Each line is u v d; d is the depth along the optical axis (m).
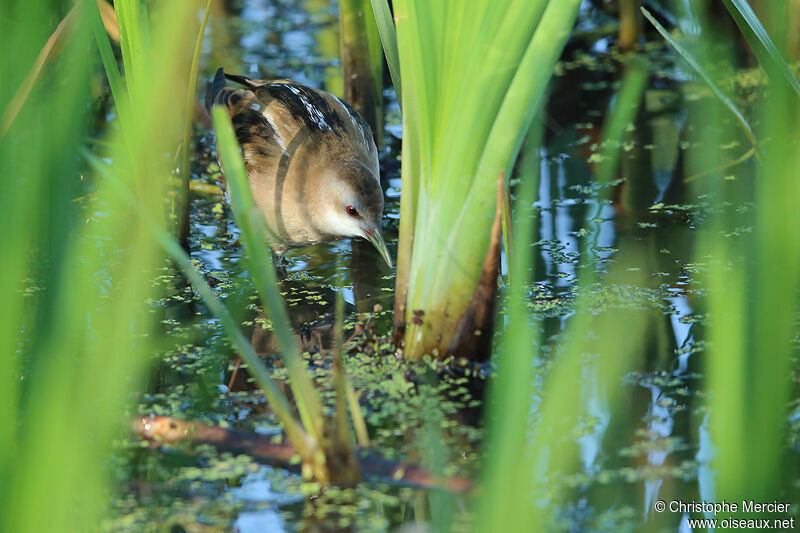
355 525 5.62
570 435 6.47
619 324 8.02
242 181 5.08
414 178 7.15
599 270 9.28
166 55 3.79
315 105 10.62
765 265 3.79
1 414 3.46
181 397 7.22
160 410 6.97
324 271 9.98
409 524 5.62
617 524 5.54
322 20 16.25
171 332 8.41
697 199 10.81
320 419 5.92
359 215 9.79
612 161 6.04
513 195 11.01
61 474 3.52
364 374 7.46
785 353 3.95
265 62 14.57
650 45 15.13
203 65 14.39
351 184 9.75
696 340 7.92
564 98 13.55
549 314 8.41
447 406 6.96
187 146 9.59
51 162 3.08
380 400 7.09
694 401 6.96
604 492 5.86
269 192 10.27
